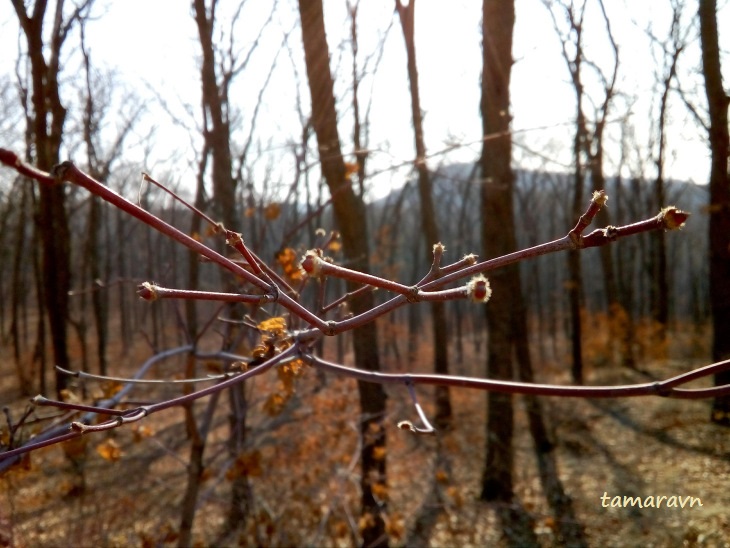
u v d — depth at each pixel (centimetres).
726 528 662
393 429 820
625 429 1147
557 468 1026
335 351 1644
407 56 1093
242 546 649
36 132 760
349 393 823
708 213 1020
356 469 820
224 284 543
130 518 671
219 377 258
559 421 1267
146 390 934
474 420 1314
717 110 1003
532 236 2827
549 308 3406
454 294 144
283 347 287
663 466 904
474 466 1065
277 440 745
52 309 956
